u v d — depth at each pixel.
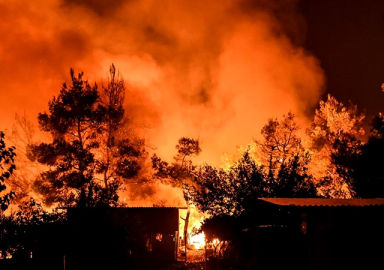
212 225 27.66
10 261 17.91
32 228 18.78
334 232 14.95
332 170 42.03
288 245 20.73
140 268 28.86
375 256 14.70
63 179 35.22
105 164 38.28
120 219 24.73
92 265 21.69
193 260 36.38
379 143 27.47
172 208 38.59
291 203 15.35
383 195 26.91
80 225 21.84
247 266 22.56
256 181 27.80
